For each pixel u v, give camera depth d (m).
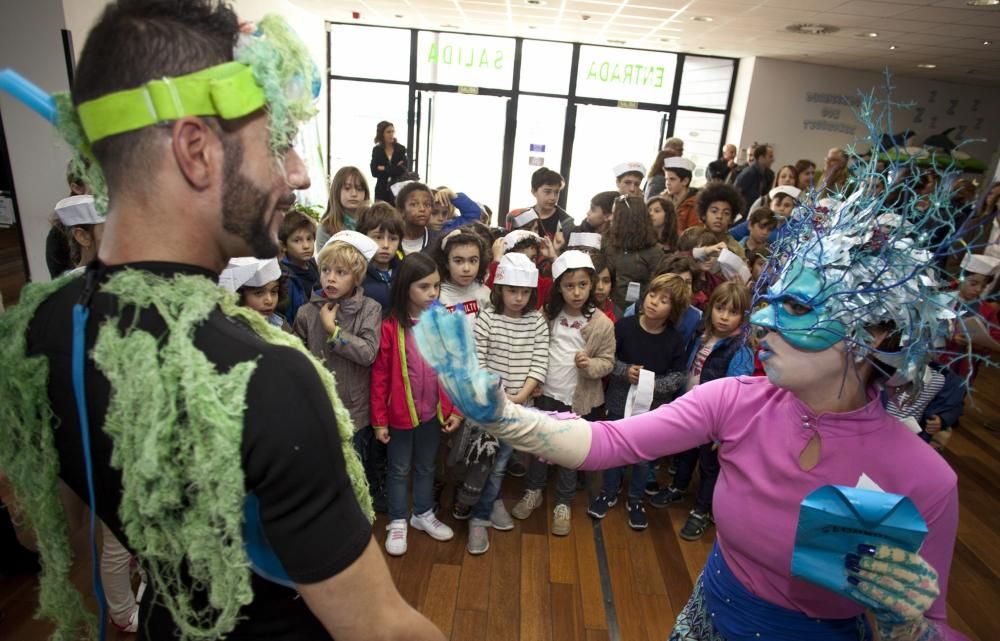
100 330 0.49
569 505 2.33
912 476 0.79
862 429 0.80
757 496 0.86
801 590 0.85
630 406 1.80
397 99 8.27
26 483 0.57
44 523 0.58
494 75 8.11
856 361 0.78
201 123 0.50
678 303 2.23
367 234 2.45
